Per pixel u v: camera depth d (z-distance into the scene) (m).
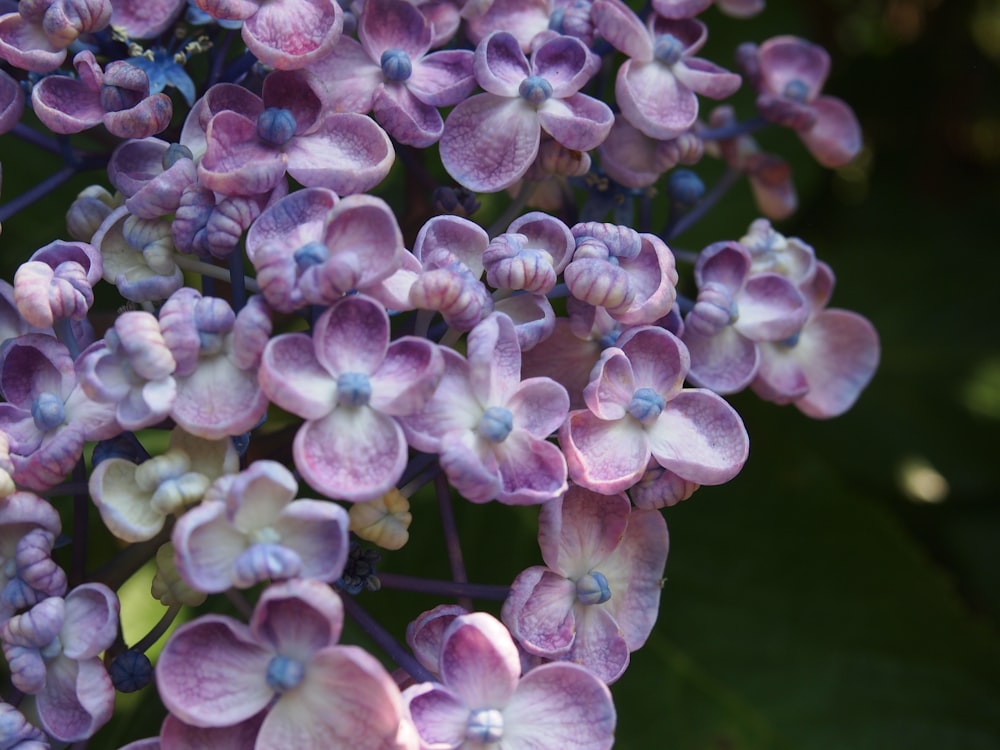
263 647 0.34
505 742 0.35
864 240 0.52
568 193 0.40
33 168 0.45
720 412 0.37
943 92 0.55
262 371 0.34
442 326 0.37
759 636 0.45
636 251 0.37
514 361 0.36
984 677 0.44
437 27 0.39
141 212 0.37
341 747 0.34
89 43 0.38
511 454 0.35
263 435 0.38
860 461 0.49
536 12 0.40
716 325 0.39
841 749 0.44
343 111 0.38
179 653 0.34
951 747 0.44
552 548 0.36
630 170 0.39
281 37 0.37
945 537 0.49
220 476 0.35
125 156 0.37
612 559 0.37
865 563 0.45
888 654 0.44
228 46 0.39
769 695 0.44
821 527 0.45
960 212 0.52
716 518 0.45
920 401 0.50
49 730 0.34
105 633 0.34
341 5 0.39
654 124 0.39
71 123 0.37
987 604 0.49
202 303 0.35
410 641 0.36
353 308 0.35
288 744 0.34
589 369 0.38
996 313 0.51
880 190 0.53
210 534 0.34
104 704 0.34
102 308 0.42
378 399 0.35
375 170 0.36
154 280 0.36
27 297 0.35
